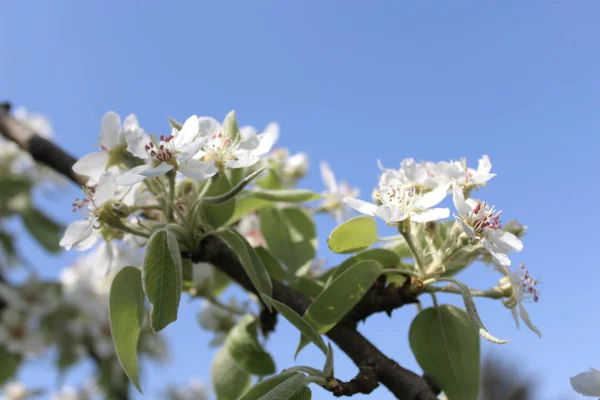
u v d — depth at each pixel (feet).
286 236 1.16
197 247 1.00
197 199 0.99
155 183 1.02
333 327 0.97
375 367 0.94
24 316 1.84
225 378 1.15
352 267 0.95
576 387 0.88
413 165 1.01
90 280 1.86
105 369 1.86
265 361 1.12
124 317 0.93
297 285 1.11
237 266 1.03
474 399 0.97
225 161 1.01
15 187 2.01
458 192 0.96
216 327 1.30
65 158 1.32
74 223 0.99
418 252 0.99
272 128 1.36
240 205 1.16
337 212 1.37
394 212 0.95
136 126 1.01
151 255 0.86
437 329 1.01
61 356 1.86
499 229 0.96
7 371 1.83
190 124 0.98
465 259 1.00
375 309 0.98
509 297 0.99
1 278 1.98
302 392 0.86
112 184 0.97
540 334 0.98
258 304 1.17
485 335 0.85
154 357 1.82
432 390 0.98
